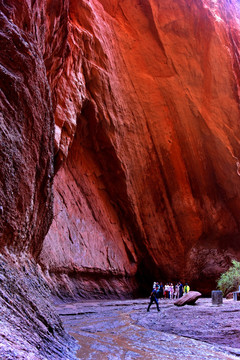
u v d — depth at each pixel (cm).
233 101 2922
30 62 547
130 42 2855
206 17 3006
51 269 1681
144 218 2669
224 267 2769
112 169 2480
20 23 614
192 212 2831
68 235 1967
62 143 1848
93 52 2342
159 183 2812
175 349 629
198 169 2898
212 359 554
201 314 1138
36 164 560
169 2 3044
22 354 272
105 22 2647
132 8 2983
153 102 2845
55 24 1327
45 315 490
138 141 2658
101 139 2398
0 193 450
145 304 1772
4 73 491
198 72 2955
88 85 2298
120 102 2539
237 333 779
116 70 2591
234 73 2983
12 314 378
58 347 446
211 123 2877
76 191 2217
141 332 829
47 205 635
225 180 2877
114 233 2450
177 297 2394
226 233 2891
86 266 1994
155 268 2706
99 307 1520
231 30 3180
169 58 2953
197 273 2814
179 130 2898
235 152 2852
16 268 479
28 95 534
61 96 1894
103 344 645
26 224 534
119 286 2291
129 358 530
